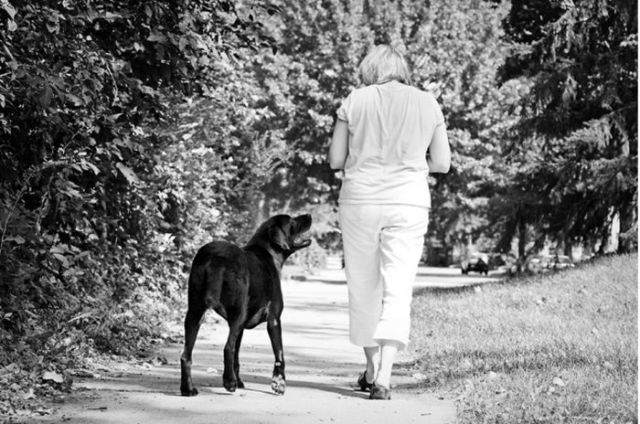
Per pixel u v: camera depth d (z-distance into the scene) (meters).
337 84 45.66
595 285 18.08
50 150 9.55
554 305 16.58
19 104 8.65
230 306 7.91
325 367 10.77
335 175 47.50
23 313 8.79
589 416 6.93
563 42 24.67
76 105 9.18
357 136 8.24
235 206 26.77
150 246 14.46
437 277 51.34
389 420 7.08
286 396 8.11
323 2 46.00
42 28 8.33
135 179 9.91
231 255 7.91
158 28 9.64
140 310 13.70
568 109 25.55
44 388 7.97
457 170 46.38
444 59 46.22
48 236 9.13
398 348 8.10
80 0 9.02
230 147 23.58
